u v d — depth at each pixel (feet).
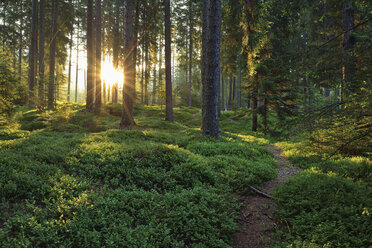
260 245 15.78
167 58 68.59
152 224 15.84
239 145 36.94
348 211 16.30
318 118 16.58
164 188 21.45
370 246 13.29
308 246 14.02
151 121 66.64
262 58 55.72
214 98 41.04
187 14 114.21
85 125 53.21
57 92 58.59
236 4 51.80
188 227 16.26
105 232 14.92
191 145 36.04
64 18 92.63
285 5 45.34
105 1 115.34
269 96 55.67
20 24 120.26
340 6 32.53
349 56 18.93
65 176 20.65
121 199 18.43
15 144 28.04
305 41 83.61
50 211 15.74
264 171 26.58
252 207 20.40
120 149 28.35
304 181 22.16
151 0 78.69
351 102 16.35
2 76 32.27
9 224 13.97
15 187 17.34
